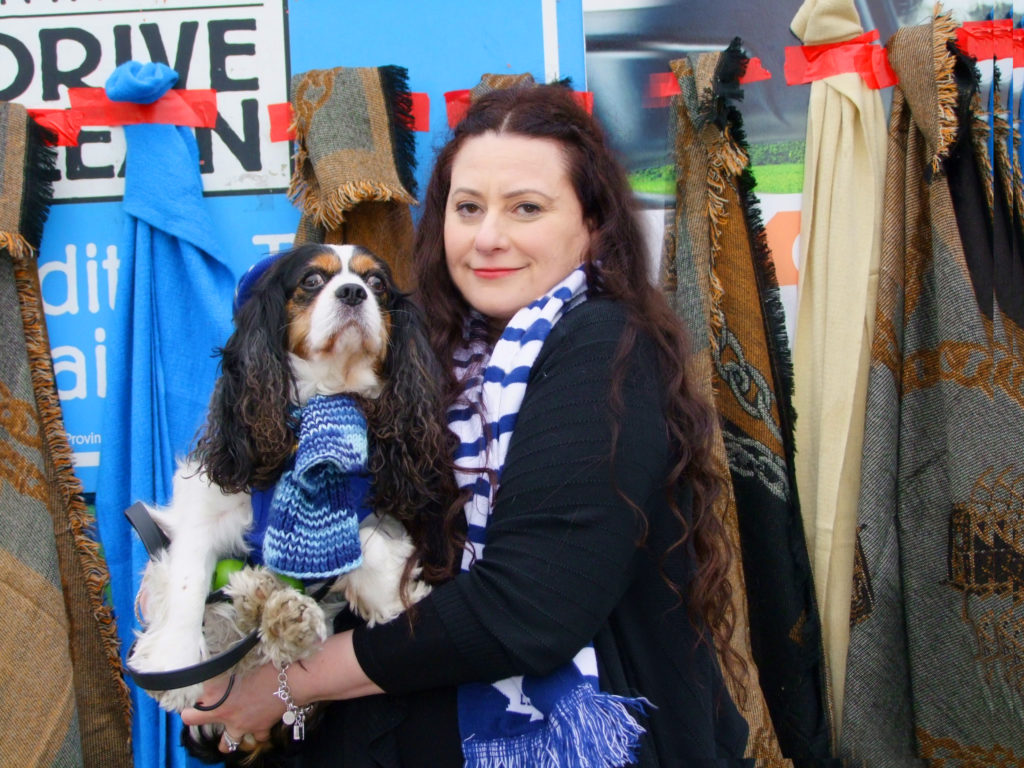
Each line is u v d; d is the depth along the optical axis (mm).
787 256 2176
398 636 1191
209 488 1396
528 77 2062
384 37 2148
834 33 2066
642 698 1230
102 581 1975
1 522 1860
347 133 1974
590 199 1490
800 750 1898
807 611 1924
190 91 2094
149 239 2025
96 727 1959
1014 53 2078
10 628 1821
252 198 2133
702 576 1346
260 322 1426
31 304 1983
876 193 2059
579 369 1247
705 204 2025
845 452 2012
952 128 1896
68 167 2084
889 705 1938
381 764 1273
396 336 1489
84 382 2102
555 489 1175
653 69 2176
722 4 2182
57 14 2092
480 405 1379
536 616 1148
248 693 1275
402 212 2041
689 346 1458
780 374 2002
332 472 1288
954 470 1864
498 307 1460
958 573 1864
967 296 1875
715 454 1892
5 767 1772
